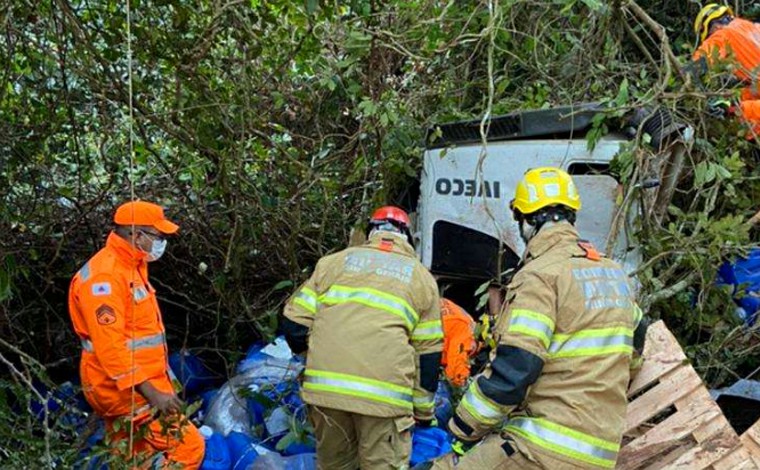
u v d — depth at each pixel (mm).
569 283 2627
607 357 2617
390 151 4199
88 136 4945
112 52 4246
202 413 4309
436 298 3305
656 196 3850
